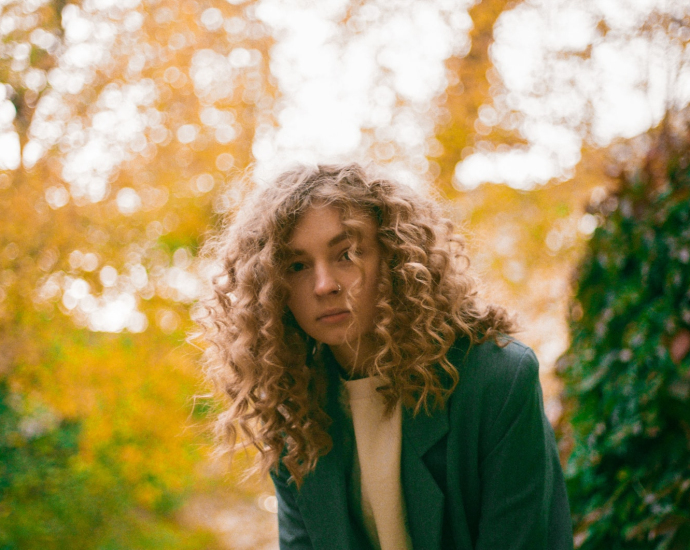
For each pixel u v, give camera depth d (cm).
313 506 132
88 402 363
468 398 121
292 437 129
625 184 180
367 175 125
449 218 149
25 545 397
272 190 124
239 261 131
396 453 127
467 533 123
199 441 384
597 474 170
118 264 344
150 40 344
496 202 382
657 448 156
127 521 488
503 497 119
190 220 365
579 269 193
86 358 355
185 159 363
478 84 366
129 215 350
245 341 126
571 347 196
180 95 350
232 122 371
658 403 153
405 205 122
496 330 128
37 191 324
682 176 159
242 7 361
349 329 120
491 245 388
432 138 377
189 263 369
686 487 143
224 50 365
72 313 346
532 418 119
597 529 161
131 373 359
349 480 134
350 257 113
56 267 336
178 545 516
